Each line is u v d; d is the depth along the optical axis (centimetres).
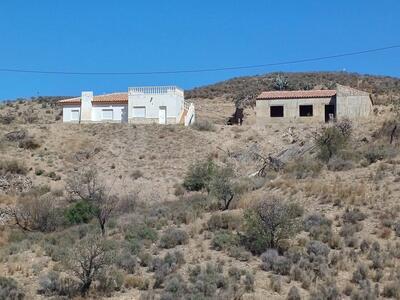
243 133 7988
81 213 5181
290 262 3297
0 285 3148
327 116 8338
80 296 3031
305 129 7819
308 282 3041
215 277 3100
